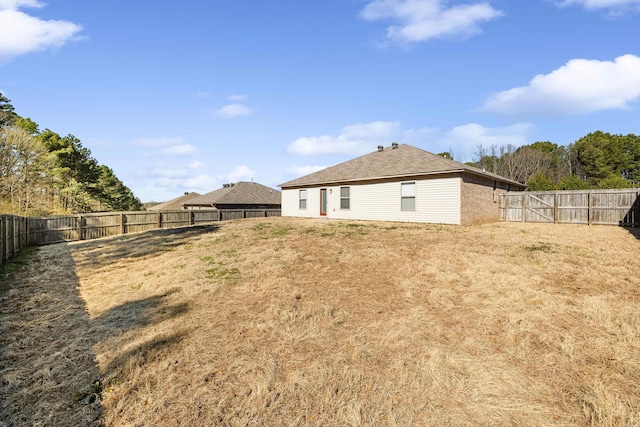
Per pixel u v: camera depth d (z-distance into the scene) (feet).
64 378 10.92
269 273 22.89
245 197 95.50
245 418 8.75
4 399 9.85
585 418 8.46
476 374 10.51
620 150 147.64
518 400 9.25
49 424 8.70
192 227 54.19
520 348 12.08
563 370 10.63
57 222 47.32
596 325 13.57
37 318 16.58
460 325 14.15
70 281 24.07
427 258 25.03
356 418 8.59
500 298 16.92
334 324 14.61
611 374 10.30
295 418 8.72
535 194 54.70
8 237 33.22
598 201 48.62
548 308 15.40
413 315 15.30
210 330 14.37
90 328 15.11
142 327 14.94
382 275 21.48
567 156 170.60
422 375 10.52
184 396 9.77
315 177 66.39
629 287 17.90
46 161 93.76
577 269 21.39
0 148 81.92
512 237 34.01
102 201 138.00
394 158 58.08
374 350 12.24
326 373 10.78
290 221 56.75
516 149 164.45
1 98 105.70
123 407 9.32
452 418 8.59
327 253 28.09
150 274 24.91
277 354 12.14
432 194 47.03
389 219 52.08
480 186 50.31
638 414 8.45
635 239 32.76
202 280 22.24
